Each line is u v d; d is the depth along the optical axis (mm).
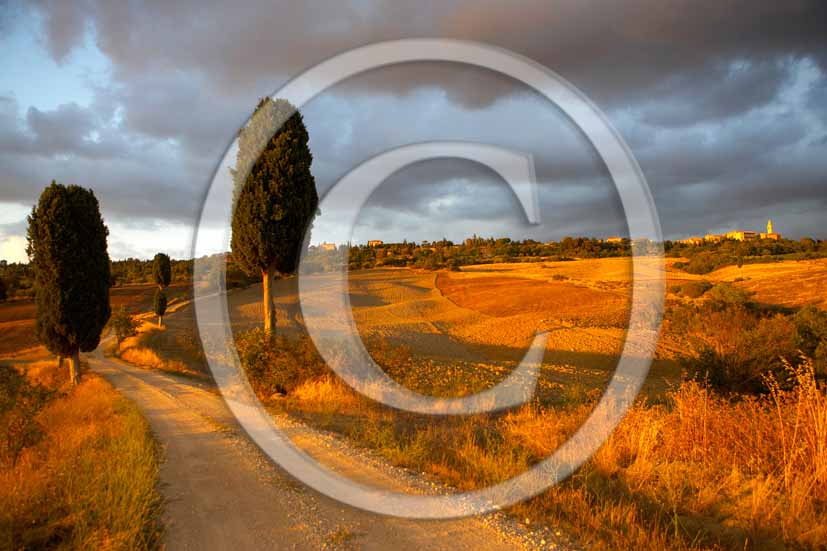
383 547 3949
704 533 4176
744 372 12383
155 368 25375
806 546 4016
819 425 5227
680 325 23812
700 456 5871
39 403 9852
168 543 3996
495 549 3914
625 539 4008
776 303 37156
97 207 23094
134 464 5707
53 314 21359
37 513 4520
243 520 4441
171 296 60656
